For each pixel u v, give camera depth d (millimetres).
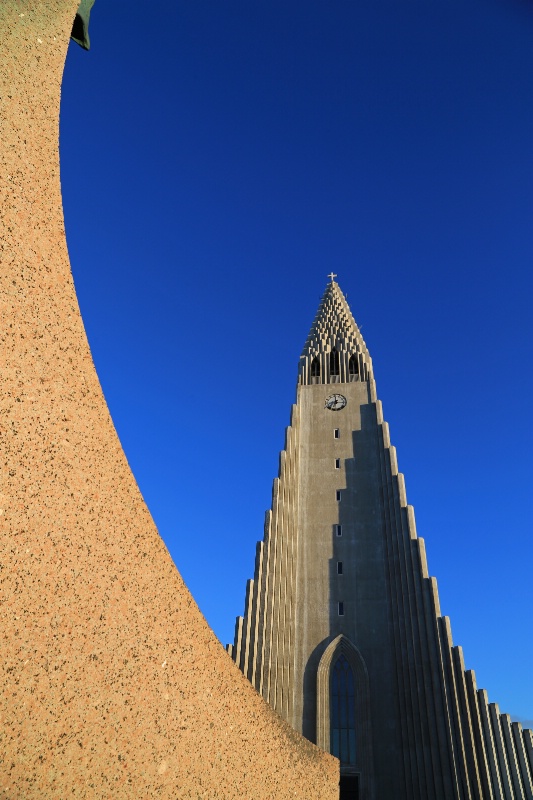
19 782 5027
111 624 6117
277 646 47344
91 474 6383
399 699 43906
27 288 6254
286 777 8312
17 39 7227
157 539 7035
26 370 5973
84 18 9023
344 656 47688
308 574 52219
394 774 41625
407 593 47812
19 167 6633
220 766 7090
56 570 5715
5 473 5496
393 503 53281
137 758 6043
